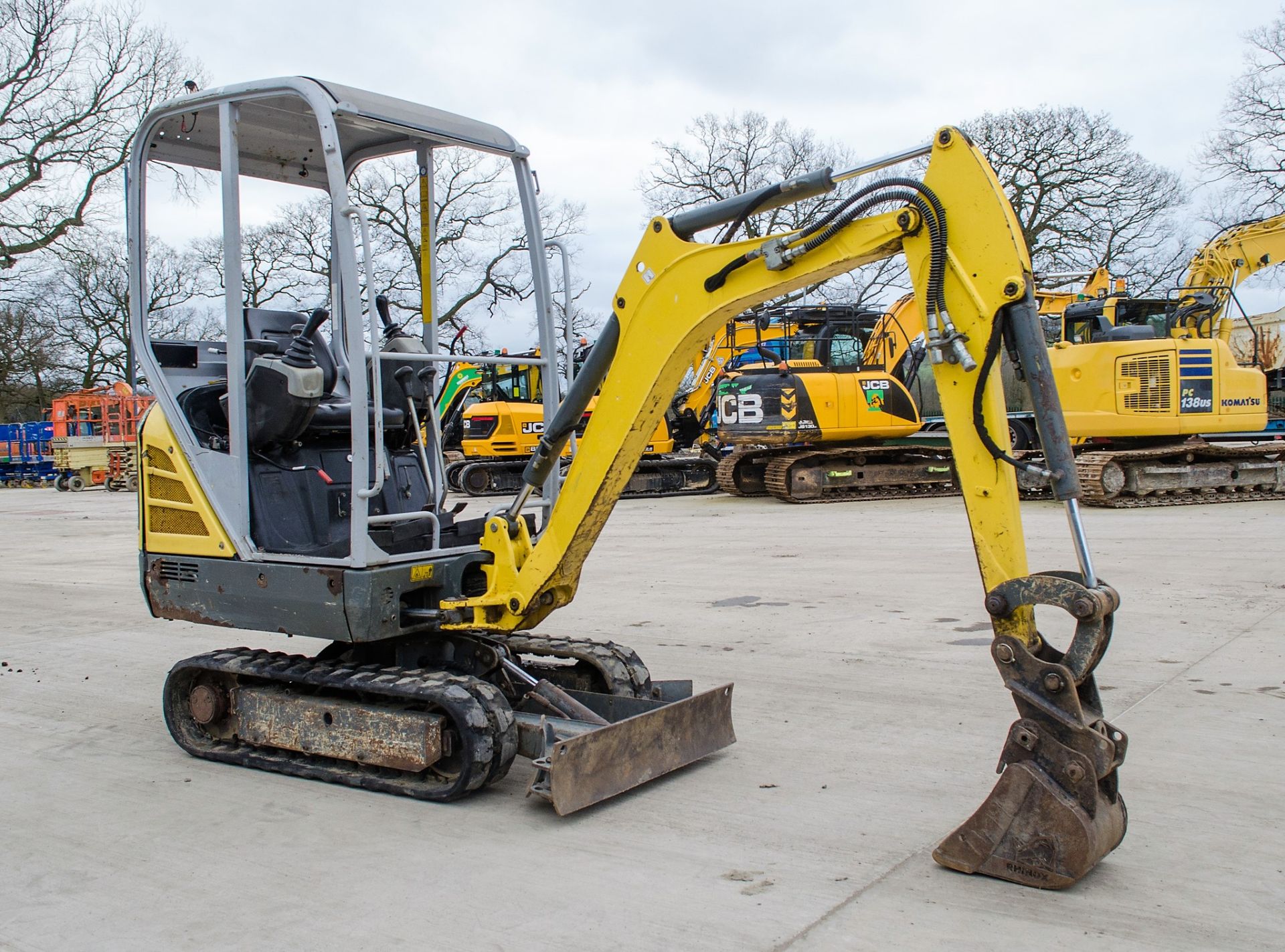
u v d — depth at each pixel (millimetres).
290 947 3133
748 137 31922
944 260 3473
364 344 4324
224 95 4660
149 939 3207
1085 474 14547
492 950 3076
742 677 6258
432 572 4605
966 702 5613
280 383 4660
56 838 4074
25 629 8570
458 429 22016
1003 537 3492
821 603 8414
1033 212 30906
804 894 3395
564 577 4484
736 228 4004
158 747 5320
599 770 4203
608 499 4316
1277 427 17172
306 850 3885
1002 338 3436
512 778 4676
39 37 25891
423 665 4941
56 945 3188
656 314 4078
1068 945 3020
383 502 5320
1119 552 10391
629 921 3238
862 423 16641
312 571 4473
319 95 4324
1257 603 7805
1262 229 16828
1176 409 14781
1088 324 16531
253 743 4953
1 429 33281
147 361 4996
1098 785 3518
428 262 5453
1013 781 3439
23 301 28953
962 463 3535
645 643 7234
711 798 4312
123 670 7039
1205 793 4227
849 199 3641
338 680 4570
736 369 18781
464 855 3795
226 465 4781
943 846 3566
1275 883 3414
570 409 4395
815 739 5070
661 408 4195
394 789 4434
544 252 5203
